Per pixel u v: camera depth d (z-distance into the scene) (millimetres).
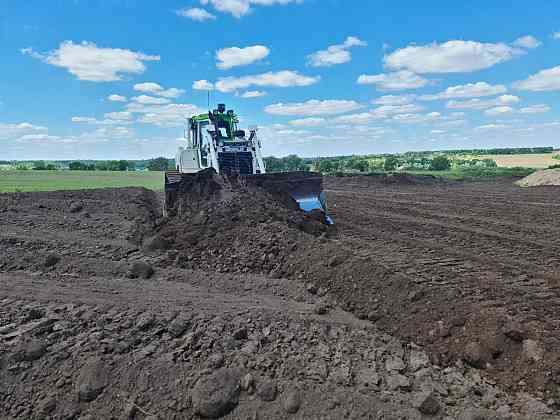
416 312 6008
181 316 6172
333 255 7836
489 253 9906
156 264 8641
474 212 16781
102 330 5750
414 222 14359
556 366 4551
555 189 26094
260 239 9117
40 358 5113
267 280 7852
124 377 4789
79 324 5914
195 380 4695
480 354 4980
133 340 5477
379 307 6383
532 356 4754
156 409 4418
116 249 9555
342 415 4219
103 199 16188
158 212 15031
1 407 4477
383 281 6781
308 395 4473
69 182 23203
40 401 4535
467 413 4129
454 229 13062
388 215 16062
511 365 4816
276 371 4895
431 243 11000
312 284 7445
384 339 5734
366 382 4715
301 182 12477
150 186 22625
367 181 33000
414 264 8719
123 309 6422
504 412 4164
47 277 7836
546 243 11062
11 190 17953
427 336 5586
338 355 5285
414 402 4336
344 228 13109
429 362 5164
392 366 5059
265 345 5480
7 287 7270
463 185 31828
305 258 8148
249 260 8594
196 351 5262
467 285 7160
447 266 8633
